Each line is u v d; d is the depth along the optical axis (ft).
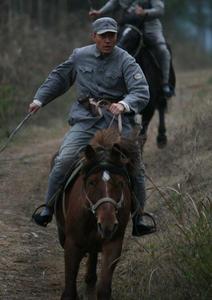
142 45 54.19
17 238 43.04
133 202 33.40
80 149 33.37
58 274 38.75
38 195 51.21
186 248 33.24
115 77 33.78
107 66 33.81
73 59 34.42
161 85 55.57
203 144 52.34
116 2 56.59
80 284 37.70
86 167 30.78
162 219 41.52
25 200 50.03
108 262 31.22
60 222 34.19
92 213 30.63
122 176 30.68
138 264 36.91
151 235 40.34
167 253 35.14
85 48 34.32
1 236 42.96
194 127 55.83
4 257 40.09
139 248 39.47
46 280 37.86
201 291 31.89
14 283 36.96
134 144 32.04
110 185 29.84
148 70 54.24
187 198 40.47
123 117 33.76
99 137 31.83
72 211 31.53
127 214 31.53
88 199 30.27
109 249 31.32
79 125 33.94
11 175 55.16
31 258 40.47
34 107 34.71
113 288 35.50
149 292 32.73
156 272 34.45
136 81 33.32
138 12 54.49
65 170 33.37
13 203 49.37
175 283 33.50
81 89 34.24
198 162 47.67
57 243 43.21
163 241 37.45
